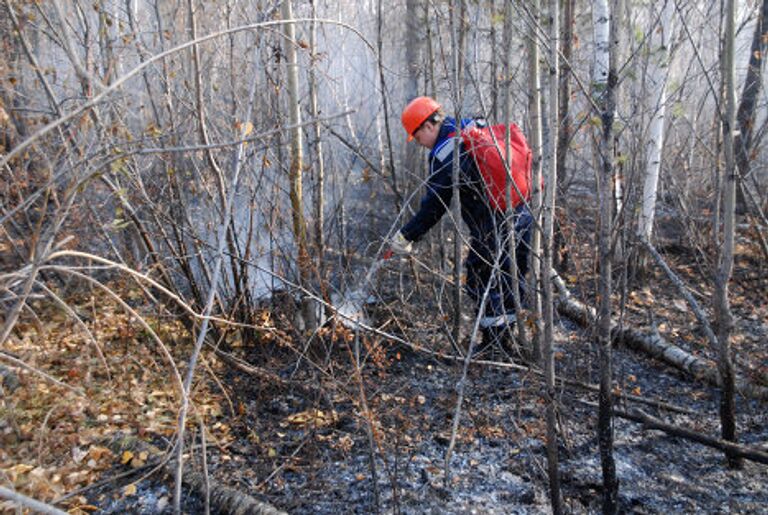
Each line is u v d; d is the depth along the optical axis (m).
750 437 2.81
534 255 2.18
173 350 3.57
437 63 4.55
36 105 3.21
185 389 1.55
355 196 5.19
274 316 3.51
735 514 2.31
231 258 3.34
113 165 1.84
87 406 3.01
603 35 3.16
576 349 3.50
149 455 2.66
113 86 1.21
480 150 3.12
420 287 4.02
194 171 3.60
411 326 3.78
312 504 2.39
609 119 1.81
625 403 2.83
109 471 2.61
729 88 2.23
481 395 3.16
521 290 3.36
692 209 5.06
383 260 3.26
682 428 2.60
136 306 3.96
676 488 2.47
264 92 3.46
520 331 3.12
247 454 2.73
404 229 3.36
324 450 2.74
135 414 2.98
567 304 4.19
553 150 2.00
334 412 2.94
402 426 2.85
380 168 5.09
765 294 4.50
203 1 3.71
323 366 2.94
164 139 3.10
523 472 2.57
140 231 3.07
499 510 2.33
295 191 3.22
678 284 3.45
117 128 2.54
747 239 5.46
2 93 2.77
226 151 3.45
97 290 4.20
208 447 2.77
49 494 2.40
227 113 3.50
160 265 3.14
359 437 2.82
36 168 3.04
